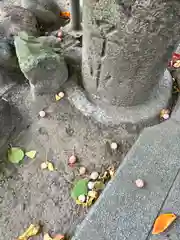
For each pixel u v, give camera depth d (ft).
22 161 1.70
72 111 1.82
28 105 1.86
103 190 1.52
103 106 1.79
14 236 1.52
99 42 1.45
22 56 1.60
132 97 1.68
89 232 1.40
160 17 1.25
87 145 1.73
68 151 1.72
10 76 1.90
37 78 1.69
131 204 1.46
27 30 1.87
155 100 1.80
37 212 1.57
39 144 1.74
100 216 1.44
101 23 1.36
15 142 1.75
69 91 1.84
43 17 2.09
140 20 1.27
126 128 1.77
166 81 1.86
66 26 2.08
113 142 1.74
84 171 1.65
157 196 1.48
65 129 1.78
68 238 1.51
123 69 1.50
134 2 1.21
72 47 1.95
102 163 1.69
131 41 1.36
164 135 1.65
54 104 1.84
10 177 1.66
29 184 1.64
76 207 1.57
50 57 1.62
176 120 1.71
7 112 1.72
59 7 2.22
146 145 1.62
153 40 1.35
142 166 1.56
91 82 1.71
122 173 1.54
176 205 1.46
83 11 1.41
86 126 1.78
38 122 1.80
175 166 1.56
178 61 2.01
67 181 1.64
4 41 1.76
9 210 1.58
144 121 1.76
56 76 1.73
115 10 1.27
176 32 1.37
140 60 1.45
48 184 1.64
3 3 2.20
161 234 1.40
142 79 1.56
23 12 1.91
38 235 1.52
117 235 1.40
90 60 1.59
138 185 1.50
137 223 1.42
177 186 1.51
